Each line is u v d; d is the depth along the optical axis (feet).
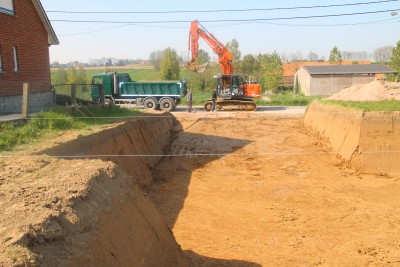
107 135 41.47
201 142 66.90
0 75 54.34
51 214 16.29
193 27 104.83
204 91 189.47
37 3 64.49
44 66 69.36
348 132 55.06
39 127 40.09
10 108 56.65
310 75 153.17
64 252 14.88
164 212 37.14
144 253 19.92
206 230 33.47
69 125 43.11
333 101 71.36
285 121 86.07
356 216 36.32
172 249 23.90
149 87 103.45
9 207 17.40
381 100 66.28
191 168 52.21
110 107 64.64
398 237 31.86
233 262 27.48
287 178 48.16
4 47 55.67
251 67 216.54
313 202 40.06
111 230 18.47
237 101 103.14
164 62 196.75
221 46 105.91
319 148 61.46
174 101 105.09
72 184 20.24
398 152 49.62
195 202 40.04
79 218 17.24
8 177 22.88
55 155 31.17
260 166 53.16
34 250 14.01
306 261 28.14
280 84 189.47
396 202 39.73
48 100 68.49
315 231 33.30
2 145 31.53
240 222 35.24
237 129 77.10
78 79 176.35
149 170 48.37
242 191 43.52
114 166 24.77
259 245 30.76
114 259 17.07
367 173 49.34
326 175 49.06
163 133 66.74
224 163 54.60
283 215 36.70
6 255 12.98
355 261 28.17
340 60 201.67
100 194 20.39
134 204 22.59
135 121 53.93
